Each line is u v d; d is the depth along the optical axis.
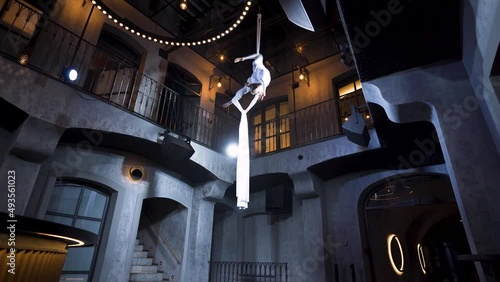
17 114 4.39
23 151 4.31
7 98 4.14
